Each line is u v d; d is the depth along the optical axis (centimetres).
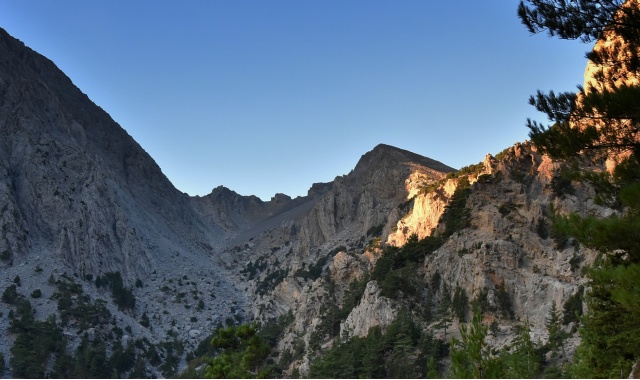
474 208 12925
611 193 3391
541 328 9844
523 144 13850
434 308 11781
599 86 3541
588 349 5581
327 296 16238
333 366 10781
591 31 3712
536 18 3784
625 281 2666
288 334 15850
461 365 3238
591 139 3328
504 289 10938
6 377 15488
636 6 3469
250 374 6762
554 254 11169
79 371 16350
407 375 9675
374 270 13988
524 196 12569
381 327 11812
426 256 12888
